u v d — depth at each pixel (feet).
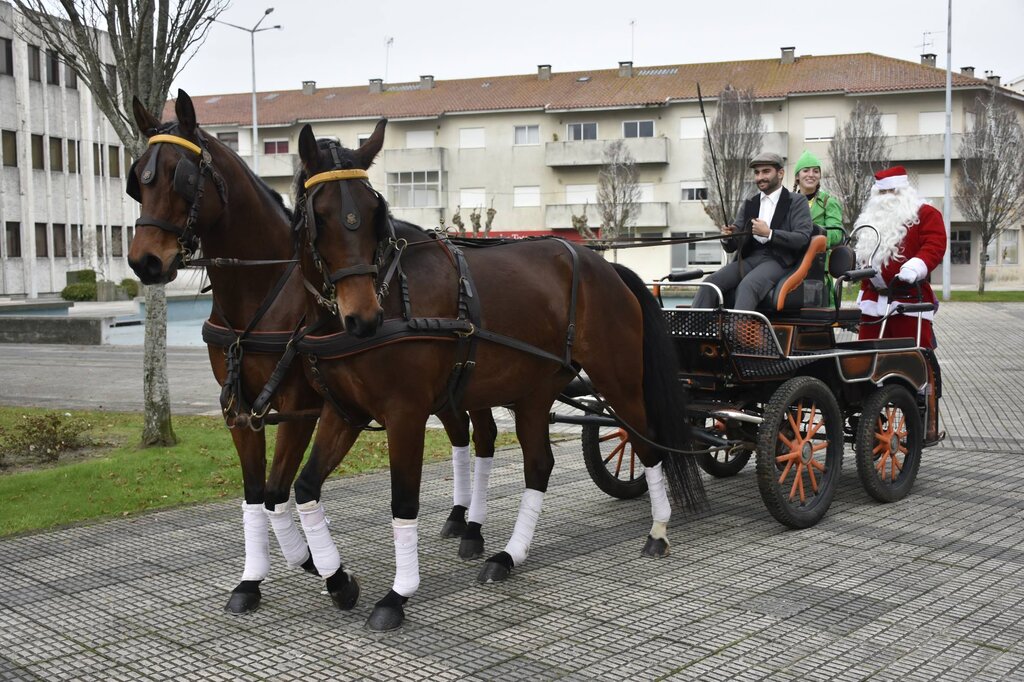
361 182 14.15
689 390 22.53
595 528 21.20
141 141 28.04
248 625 15.19
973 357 55.57
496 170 159.12
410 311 15.34
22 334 75.05
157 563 18.51
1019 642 14.21
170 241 14.76
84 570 18.04
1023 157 127.44
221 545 19.77
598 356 18.86
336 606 16.01
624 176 143.64
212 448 29.17
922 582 17.03
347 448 16.24
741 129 133.28
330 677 13.14
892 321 25.63
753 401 22.15
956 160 143.64
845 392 22.57
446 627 15.03
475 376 16.47
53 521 21.68
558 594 16.60
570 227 155.33
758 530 20.85
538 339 17.46
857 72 148.36
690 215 149.89
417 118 157.79
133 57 27.61
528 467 18.30
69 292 122.62
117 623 15.26
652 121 151.64
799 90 143.95
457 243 17.76
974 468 27.12
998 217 127.95
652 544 18.98
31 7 27.94
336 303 14.26
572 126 155.63
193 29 28.76
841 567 17.98
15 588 16.99
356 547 19.58
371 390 15.12
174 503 23.49
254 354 16.20
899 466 23.94
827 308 23.24
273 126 162.09
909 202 25.68
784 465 21.48
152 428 29.35
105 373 52.80
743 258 23.25
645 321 19.93
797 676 13.01
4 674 13.25
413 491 15.42
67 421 34.78
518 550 17.83
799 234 22.15
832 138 138.00
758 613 15.49
